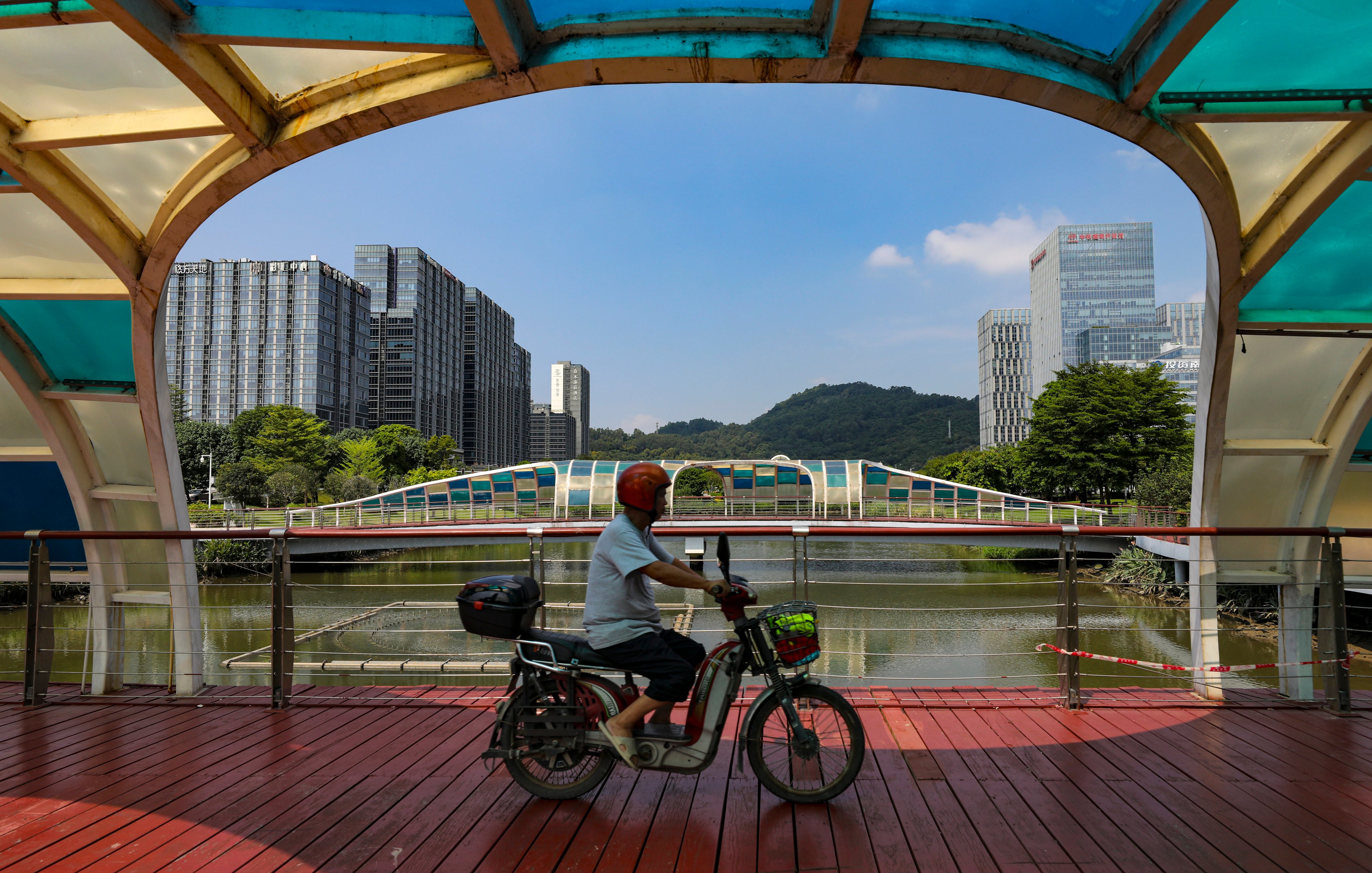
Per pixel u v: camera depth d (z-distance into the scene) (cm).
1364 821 286
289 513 3466
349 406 10869
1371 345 443
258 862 262
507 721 313
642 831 282
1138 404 3816
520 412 18050
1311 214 385
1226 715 415
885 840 272
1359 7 303
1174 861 256
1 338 479
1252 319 449
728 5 324
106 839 279
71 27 331
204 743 386
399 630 497
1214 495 468
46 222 438
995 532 422
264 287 9875
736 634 307
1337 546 430
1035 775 331
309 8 315
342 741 385
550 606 407
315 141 365
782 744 312
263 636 1675
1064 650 426
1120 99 343
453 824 289
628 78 339
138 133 365
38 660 464
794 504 4262
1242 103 342
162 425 485
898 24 326
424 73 345
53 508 541
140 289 448
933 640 1620
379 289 12062
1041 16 323
